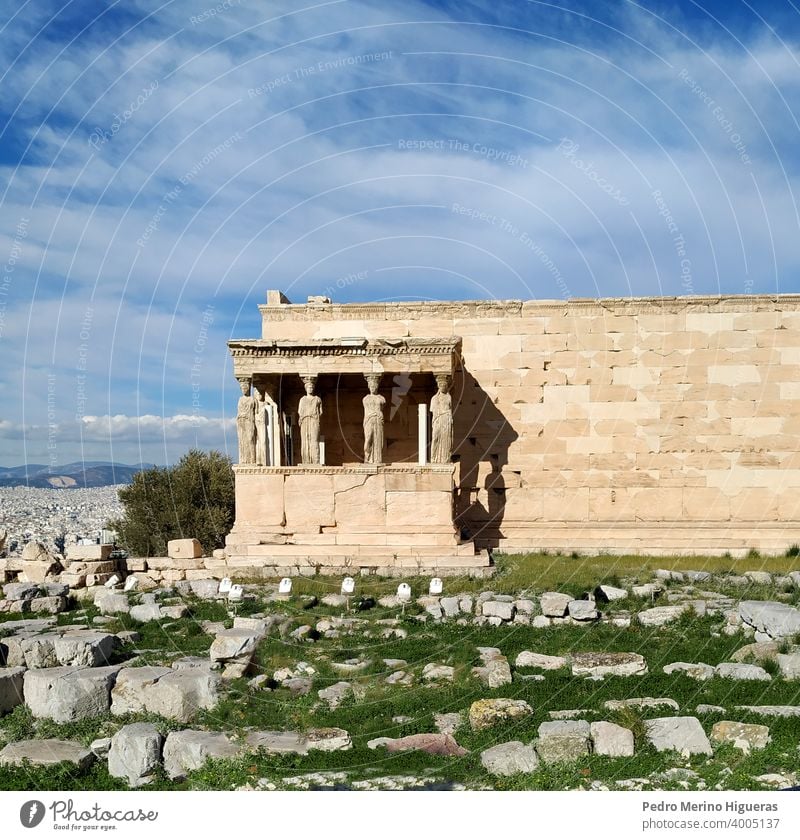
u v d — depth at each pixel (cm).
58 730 1041
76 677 1096
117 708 1091
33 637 1302
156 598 1820
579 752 909
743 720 997
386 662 1314
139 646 1435
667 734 939
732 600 1684
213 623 1580
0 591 1881
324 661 1326
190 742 955
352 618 1600
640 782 861
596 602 1700
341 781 887
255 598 1800
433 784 872
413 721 1047
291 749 952
